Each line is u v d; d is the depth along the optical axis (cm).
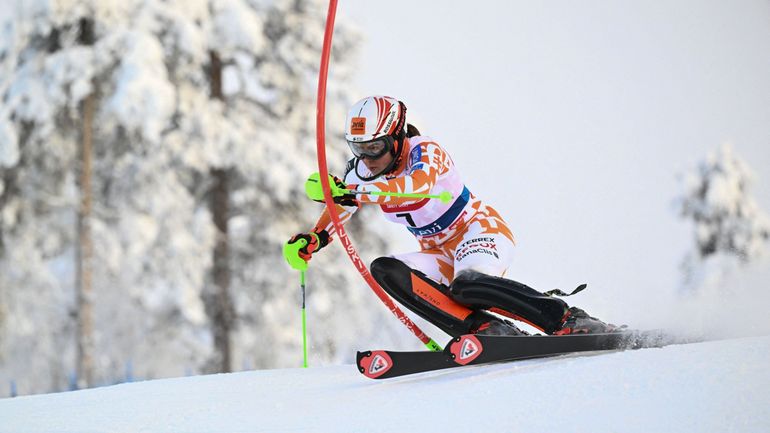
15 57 5150
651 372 970
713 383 899
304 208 5412
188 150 5166
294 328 5406
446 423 928
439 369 1223
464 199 1403
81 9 5034
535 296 1291
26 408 1338
